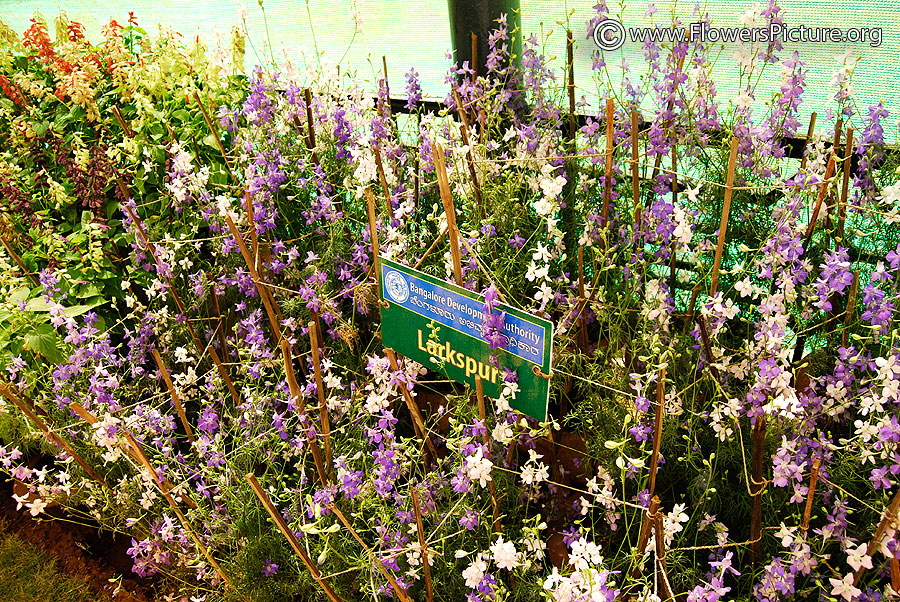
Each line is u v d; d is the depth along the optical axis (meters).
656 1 3.67
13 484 3.68
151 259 4.02
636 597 2.28
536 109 3.27
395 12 4.46
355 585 2.55
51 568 3.27
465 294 2.28
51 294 3.47
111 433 2.56
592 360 3.02
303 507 2.70
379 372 2.52
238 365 3.34
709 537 2.48
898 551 1.89
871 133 2.65
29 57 4.83
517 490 2.65
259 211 3.41
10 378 3.63
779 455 2.04
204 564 2.85
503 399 2.24
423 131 3.19
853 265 2.89
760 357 2.27
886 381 1.94
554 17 3.96
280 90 4.02
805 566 2.05
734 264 3.07
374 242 2.58
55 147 4.23
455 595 2.46
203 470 2.79
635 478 2.54
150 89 4.33
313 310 3.12
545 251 2.37
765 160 2.81
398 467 2.42
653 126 2.89
